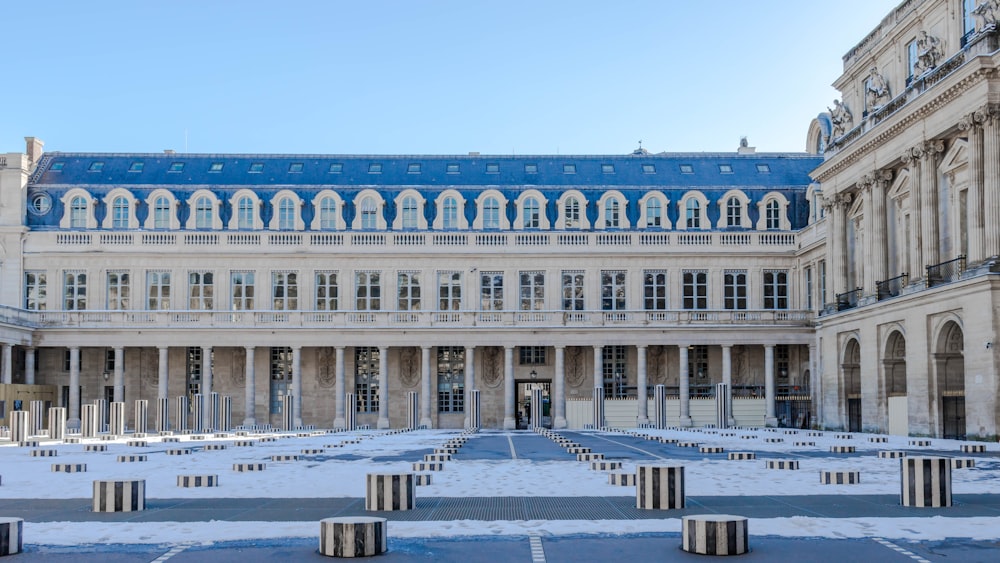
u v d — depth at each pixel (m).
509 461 32.06
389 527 15.98
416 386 82.56
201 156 87.38
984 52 46.41
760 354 83.06
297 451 39.34
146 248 80.00
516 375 83.25
